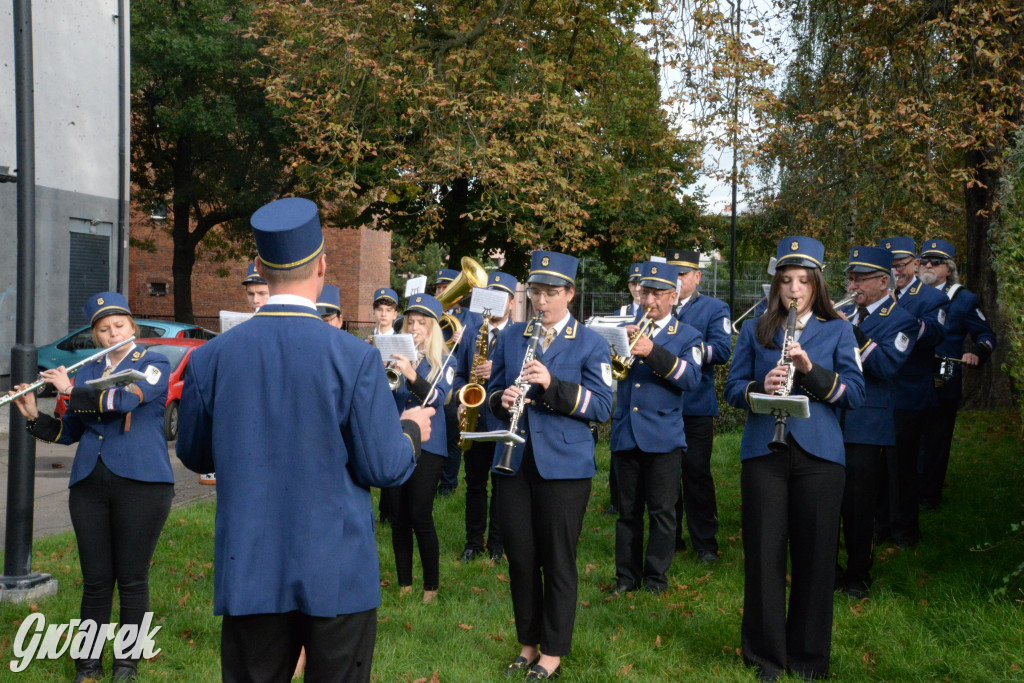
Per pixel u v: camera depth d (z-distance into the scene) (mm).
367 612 2559
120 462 4125
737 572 5930
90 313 4324
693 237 18516
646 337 5355
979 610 4730
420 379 5145
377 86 14445
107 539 4180
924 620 4809
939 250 7469
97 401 4031
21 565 5289
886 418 5371
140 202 25812
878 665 4281
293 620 2527
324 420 2477
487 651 4551
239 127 22328
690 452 6348
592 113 15422
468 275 6605
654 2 11125
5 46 13641
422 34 16266
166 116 21391
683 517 7637
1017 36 9531
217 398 2521
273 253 2547
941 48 9750
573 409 4141
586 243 15320
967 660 4254
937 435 7359
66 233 15172
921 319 6633
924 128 9719
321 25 14234
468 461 6465
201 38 20766
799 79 12141
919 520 7059
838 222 12242
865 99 10352
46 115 14555
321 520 2463
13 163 13891
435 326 5438
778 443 3902
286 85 15656
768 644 4172
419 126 15047
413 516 5277
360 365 2506
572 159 14852
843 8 11352
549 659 4180
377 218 24062
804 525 4148
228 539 2455
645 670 4277
